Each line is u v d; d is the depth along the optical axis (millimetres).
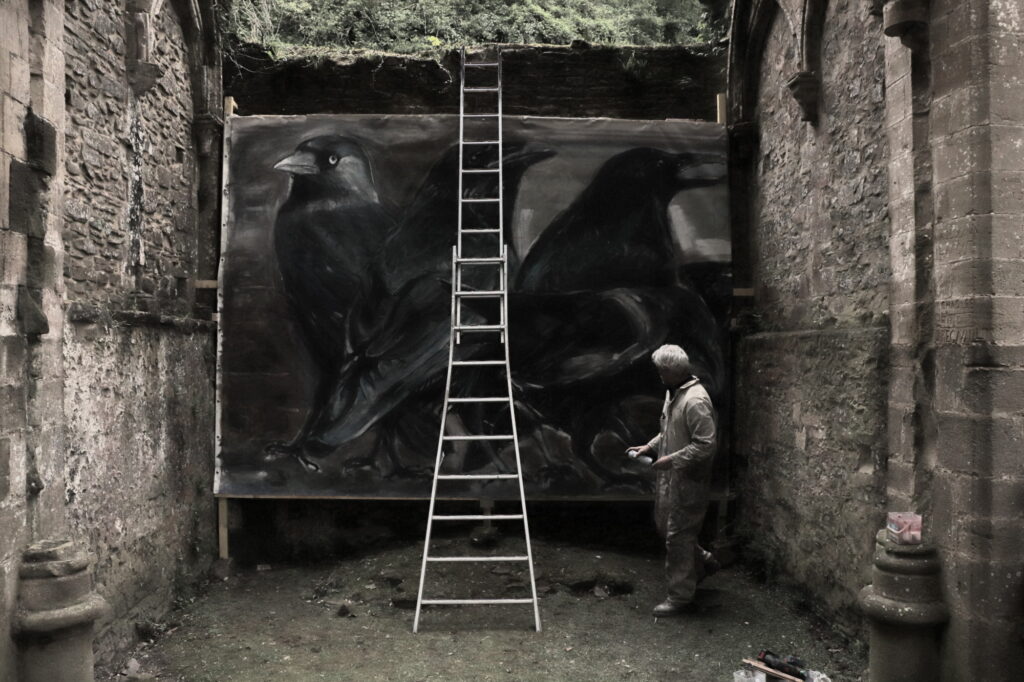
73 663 3312
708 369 5910
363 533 6023
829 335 4605
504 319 5543
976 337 3252
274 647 4488
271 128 5910
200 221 5914
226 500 5863
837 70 4668
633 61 6336
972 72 3268
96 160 4258
